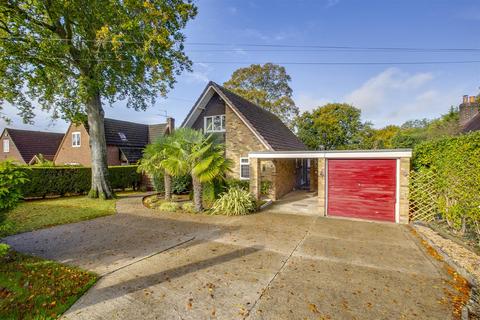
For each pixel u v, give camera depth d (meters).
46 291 3.51
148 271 4.23
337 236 6.37
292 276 4.05
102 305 3.20
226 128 14.78
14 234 6.45
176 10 10.98
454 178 6.21
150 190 18.03
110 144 21.77
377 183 8.43
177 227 7.20
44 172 13.04
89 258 4.81
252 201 9.69
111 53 11.09
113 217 8.52
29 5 9.61
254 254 5.05
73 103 12.80
